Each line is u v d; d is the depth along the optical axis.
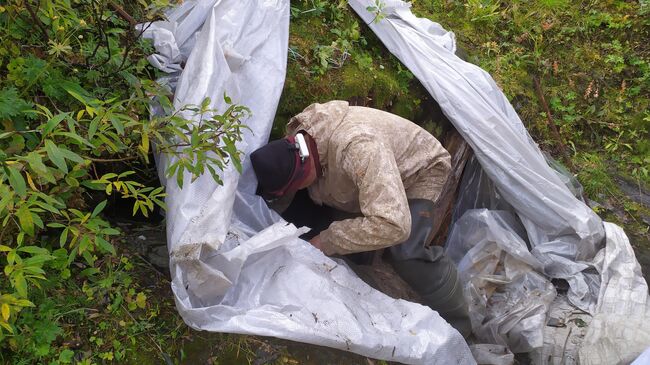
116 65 2.74
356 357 2.67
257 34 3.19
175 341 2.43
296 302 2.53
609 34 5.10
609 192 4.28
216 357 2.44
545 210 3.52
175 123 2.44
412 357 2.59
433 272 2.91
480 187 3.79
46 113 2.23
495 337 3.13
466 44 4.66
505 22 4.92
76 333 2.31
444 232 3.72
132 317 2.43
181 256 2.36
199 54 2.86
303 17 3.86
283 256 2.63
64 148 2.09
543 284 3.35
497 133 3.53
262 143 2.97
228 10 3.17
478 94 3.62
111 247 2.19
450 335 2.66
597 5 5.26
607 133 4.68
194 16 3.14
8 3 2.47
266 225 2.81
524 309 3.21
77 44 2.73
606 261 3.41
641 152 4.62
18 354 2.15
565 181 3.91
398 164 2.95
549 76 4.77
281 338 2.47
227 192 2.58
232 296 2.51
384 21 3.84
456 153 3.77
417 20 4.01
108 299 2.44
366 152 2.65
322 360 2.59
